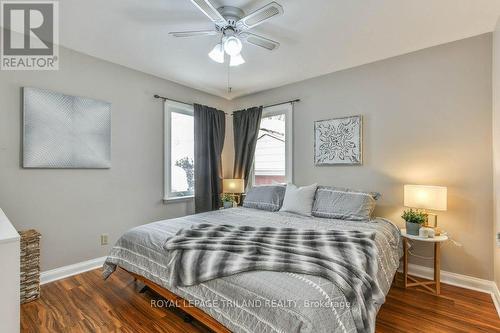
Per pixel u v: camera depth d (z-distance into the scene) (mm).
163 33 2330
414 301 2137
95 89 2791
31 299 2105
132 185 3121
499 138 2070
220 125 4137
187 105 3750
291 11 1991
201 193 3742
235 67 3096
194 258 1587
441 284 2443
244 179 4020
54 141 2479
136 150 3162
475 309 2012
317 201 2836
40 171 2426
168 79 3504
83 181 2709
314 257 1496
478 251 2332
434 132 2551
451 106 2465
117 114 2977
